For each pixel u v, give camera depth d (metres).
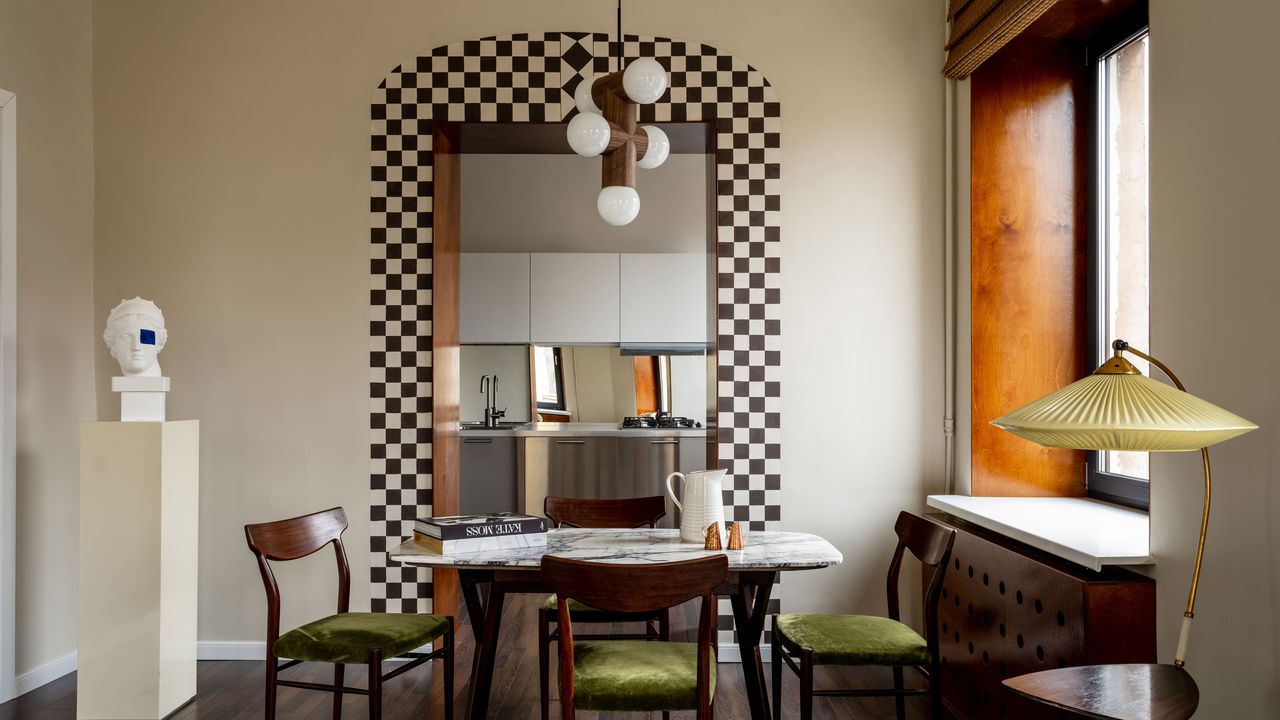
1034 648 2.75
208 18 4.21
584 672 2.47
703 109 4.18
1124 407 1.86
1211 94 2.28
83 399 4.12
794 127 4.18
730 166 4.18
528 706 3.49
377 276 4.18
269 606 2.93
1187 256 2.38
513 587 2.91
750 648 2.91
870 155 4.18
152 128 4.20
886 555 4.15
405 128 4.18
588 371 7.20
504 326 6.67
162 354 4.18
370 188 4.18
